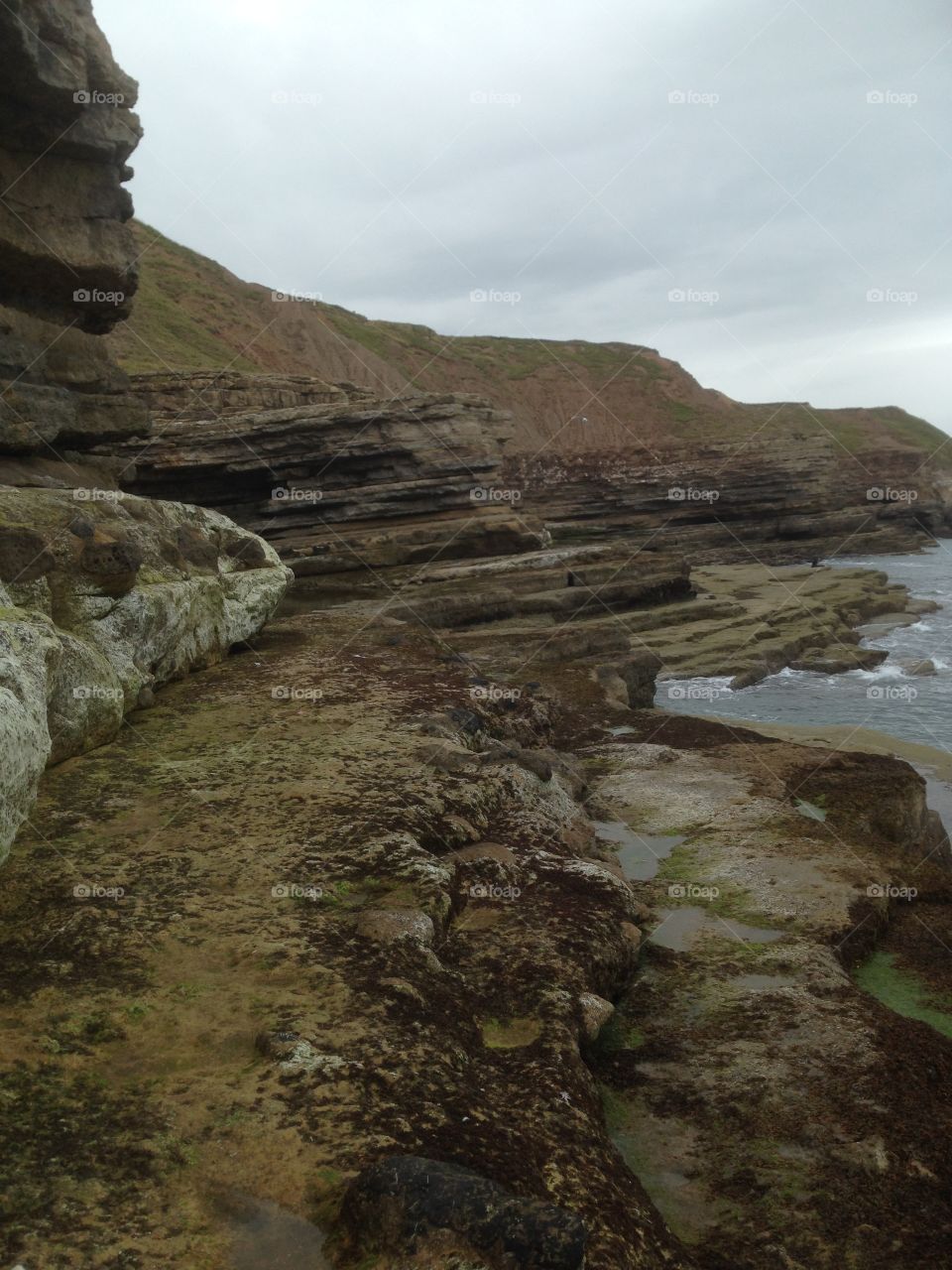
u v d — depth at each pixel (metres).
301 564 32.38
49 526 10.16
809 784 12.91
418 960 6.14
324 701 12.09
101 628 10.40
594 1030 6.21
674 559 39.78
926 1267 4.83
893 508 96.44
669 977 7.66
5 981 5.39
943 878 9.96
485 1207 3.83
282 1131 4.33
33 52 14.90
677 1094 6.16
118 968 5.62
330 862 7.21
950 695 28.91
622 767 13.72
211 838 7.55
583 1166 4.70
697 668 30.97
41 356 17.48
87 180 17.61
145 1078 4.68
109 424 19.08
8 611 8.55
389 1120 4.50
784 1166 5.50
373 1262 3.72
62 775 8.83
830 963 7.87
